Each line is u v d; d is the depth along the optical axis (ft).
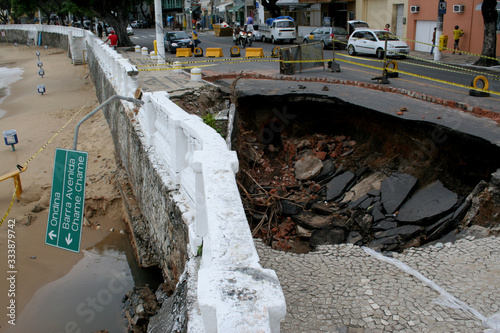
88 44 101.60
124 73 41.45
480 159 28.91
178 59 79.87
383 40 73.05
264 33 114.21
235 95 43.57
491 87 47.01
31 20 230.89
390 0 92.22
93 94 79.46
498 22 70.28
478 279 16.79
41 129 61.36
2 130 62.59
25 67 120.26
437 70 61.16
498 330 13.85
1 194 42.93
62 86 89.15
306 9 122.21
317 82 50.67
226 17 185.57
